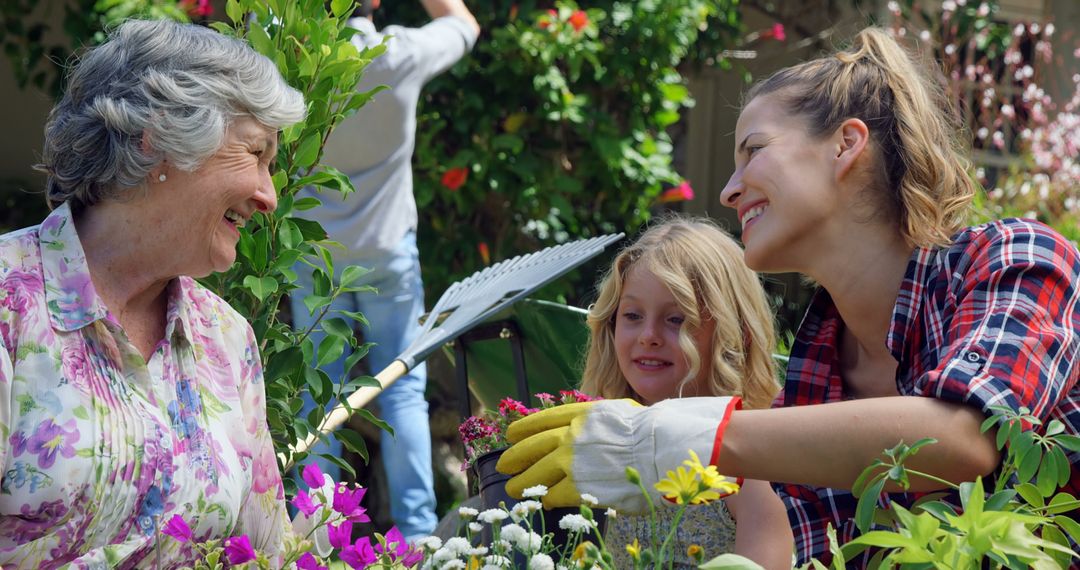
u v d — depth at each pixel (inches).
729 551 79.4
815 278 63.5
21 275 62.3
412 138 149.9
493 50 205.3
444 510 193.9
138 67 63.5
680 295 89.2
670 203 288.2
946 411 51.1
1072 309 55.9
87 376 62.6
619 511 53.4
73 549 61.9
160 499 64.1
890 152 61.0
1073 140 248.4
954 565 43.6
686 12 218.1
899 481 47.3
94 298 62.9
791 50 275.9
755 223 62.4
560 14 207.6
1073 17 288.5
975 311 55.4
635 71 219.0
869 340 64.4
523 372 107.3
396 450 141.6
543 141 214.8
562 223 222.5
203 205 64.5
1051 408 53.6
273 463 73.2
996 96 279.9
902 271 61.2
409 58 146.3
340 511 63.2
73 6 227.5
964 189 63.5
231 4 86.3
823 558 64.6
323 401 86.9
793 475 52.2
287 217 86.4
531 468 54.4
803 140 61.4
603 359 96.5
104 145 63.5
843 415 51.6
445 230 212.5
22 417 60.6
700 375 91.6
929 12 271.6
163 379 66.5
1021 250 56.6
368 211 145.9
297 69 83.4
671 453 51.9
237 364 71.8
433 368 213.2
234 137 64.7
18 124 239.8
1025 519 44.3
